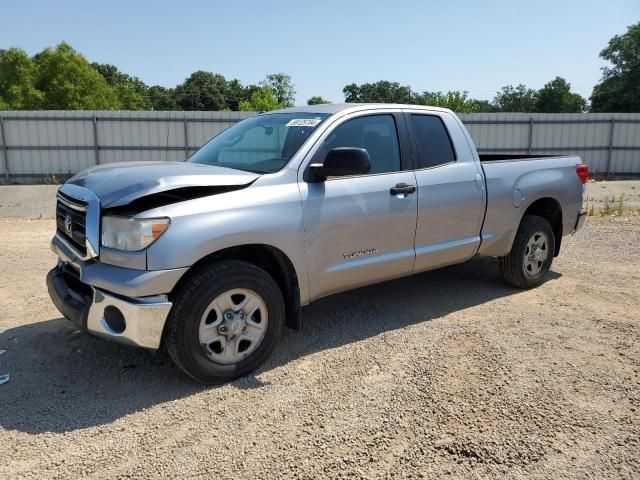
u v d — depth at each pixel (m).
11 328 4.71
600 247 8.05
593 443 3.02
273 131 4.51
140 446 3.01
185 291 3.48
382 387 3.65
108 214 3.48
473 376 3.80
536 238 5.82
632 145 23.91
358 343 4.40
